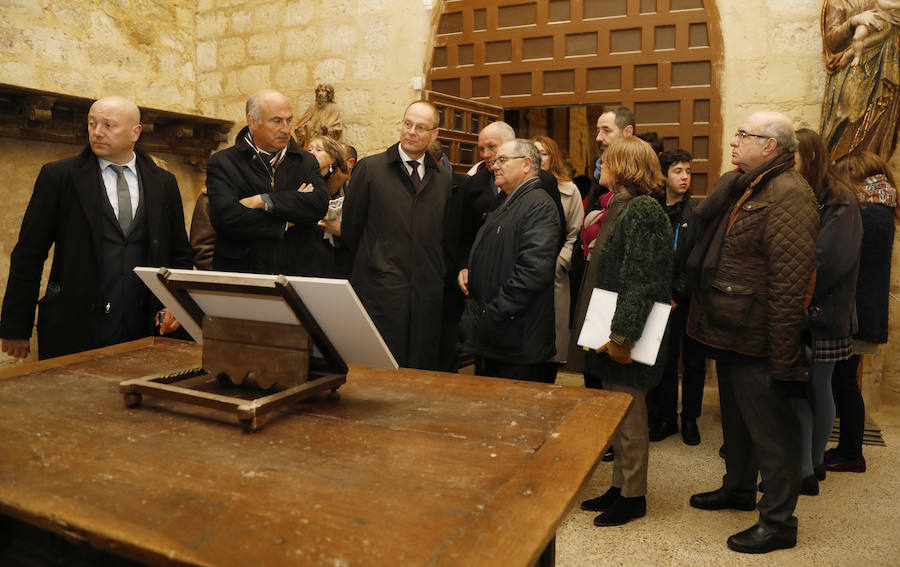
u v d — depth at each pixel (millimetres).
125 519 1036
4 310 2600
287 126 2922
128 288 2693
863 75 3912
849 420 3309
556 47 5383
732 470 2861
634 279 2424
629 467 2725
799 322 2250
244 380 1732
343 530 1007
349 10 5930
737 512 2861
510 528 1017
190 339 2926
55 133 5262
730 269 2400
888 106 3877
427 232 3230
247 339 1706
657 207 2479
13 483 1170
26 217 2598
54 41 5402
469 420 1555
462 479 1206
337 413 1607
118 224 2660
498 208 2906
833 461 3357
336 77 6023
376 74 5867
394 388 1838
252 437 1428
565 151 9141
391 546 960
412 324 3221
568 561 2449
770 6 4555
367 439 1421
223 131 6477
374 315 3234
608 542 2594
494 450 1356
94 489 1148
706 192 4891
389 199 3229
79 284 2592
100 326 2625
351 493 1141
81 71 5625
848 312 2855
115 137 2588
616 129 3658
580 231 3684
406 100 5820
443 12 5793
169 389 1588
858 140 3959
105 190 2646
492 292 2838
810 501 2971
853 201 2766
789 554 2490
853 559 2453
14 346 2611
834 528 2703
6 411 1595
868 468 3381
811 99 4480
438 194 3285
